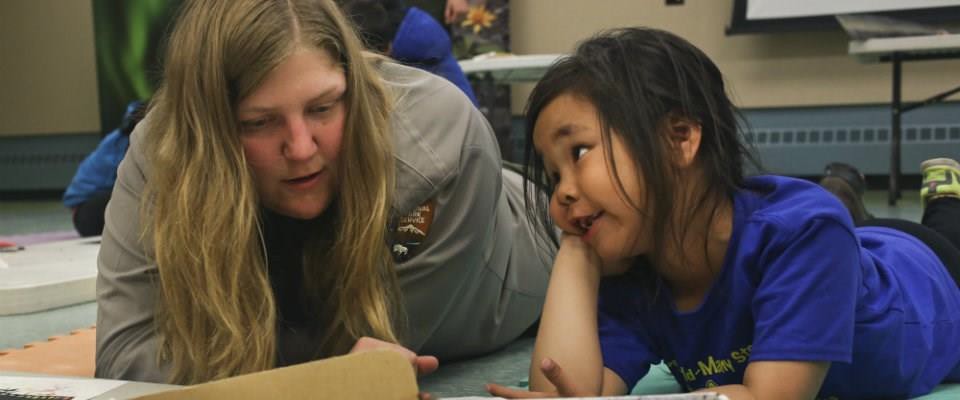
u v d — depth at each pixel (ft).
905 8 15.94
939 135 16.61
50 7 23.11
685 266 3.19
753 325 3.19
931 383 3.91
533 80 14.43
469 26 18.03
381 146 3.48
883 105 16.83
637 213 2.91
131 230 3.60
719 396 2.13
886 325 3.43
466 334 4.90
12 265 7.99
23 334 6.08
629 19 17.99
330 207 3.64
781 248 3.01
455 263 4.09
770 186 3.23
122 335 3.56
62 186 23.94
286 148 3.17
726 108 3.14
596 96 2.88
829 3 16.39
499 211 4.66
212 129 3.15
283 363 3.88
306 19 3.14
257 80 3.02
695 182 3.06
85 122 23.44
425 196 3.83
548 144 3.01
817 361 2.91
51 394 3.06
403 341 4.09
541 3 18.47
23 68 23.59
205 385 2.22
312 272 3.76
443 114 3.99
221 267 3.24
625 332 3.55
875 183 17.26
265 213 3.69
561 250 3.50
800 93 17.21
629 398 2.19
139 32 22.21
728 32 17.04
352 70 3.29
